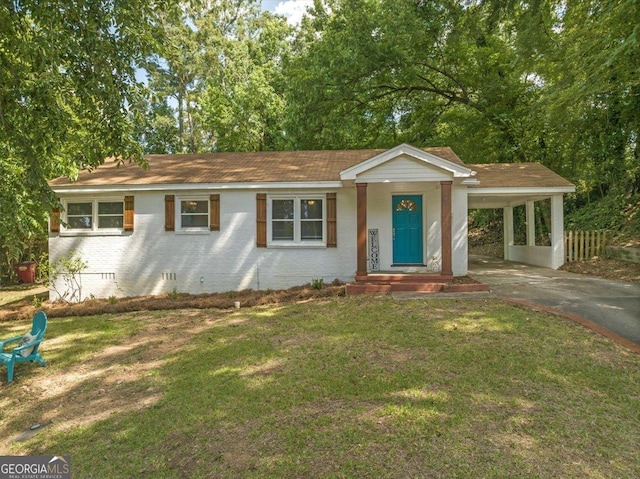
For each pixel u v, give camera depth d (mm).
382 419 3715
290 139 19578
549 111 13195
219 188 11055
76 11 5703
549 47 12703
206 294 11039
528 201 15148
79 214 11609
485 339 5777
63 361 6070
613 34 9312
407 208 11492
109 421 4121
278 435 3562
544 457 3064
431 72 19094
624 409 3779
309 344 6070
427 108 19766
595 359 4953
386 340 6000
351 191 11086
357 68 16734
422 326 6609
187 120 31422
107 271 11422
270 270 11203
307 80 17188
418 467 2994
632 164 13422
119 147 6789
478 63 17719
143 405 4441
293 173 11422
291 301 9516
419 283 9656
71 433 3941
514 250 16703
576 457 3059
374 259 11359
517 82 16719
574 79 11609
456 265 11062
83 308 9570
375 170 10016
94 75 5977
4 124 5746
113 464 3355
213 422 3885
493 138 18359
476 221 24484
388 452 3197
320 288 10383
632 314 6715
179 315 8828
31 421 4312
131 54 6449
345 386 4484
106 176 11750
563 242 12633
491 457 3076
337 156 13281
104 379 5309
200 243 11297
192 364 5566
